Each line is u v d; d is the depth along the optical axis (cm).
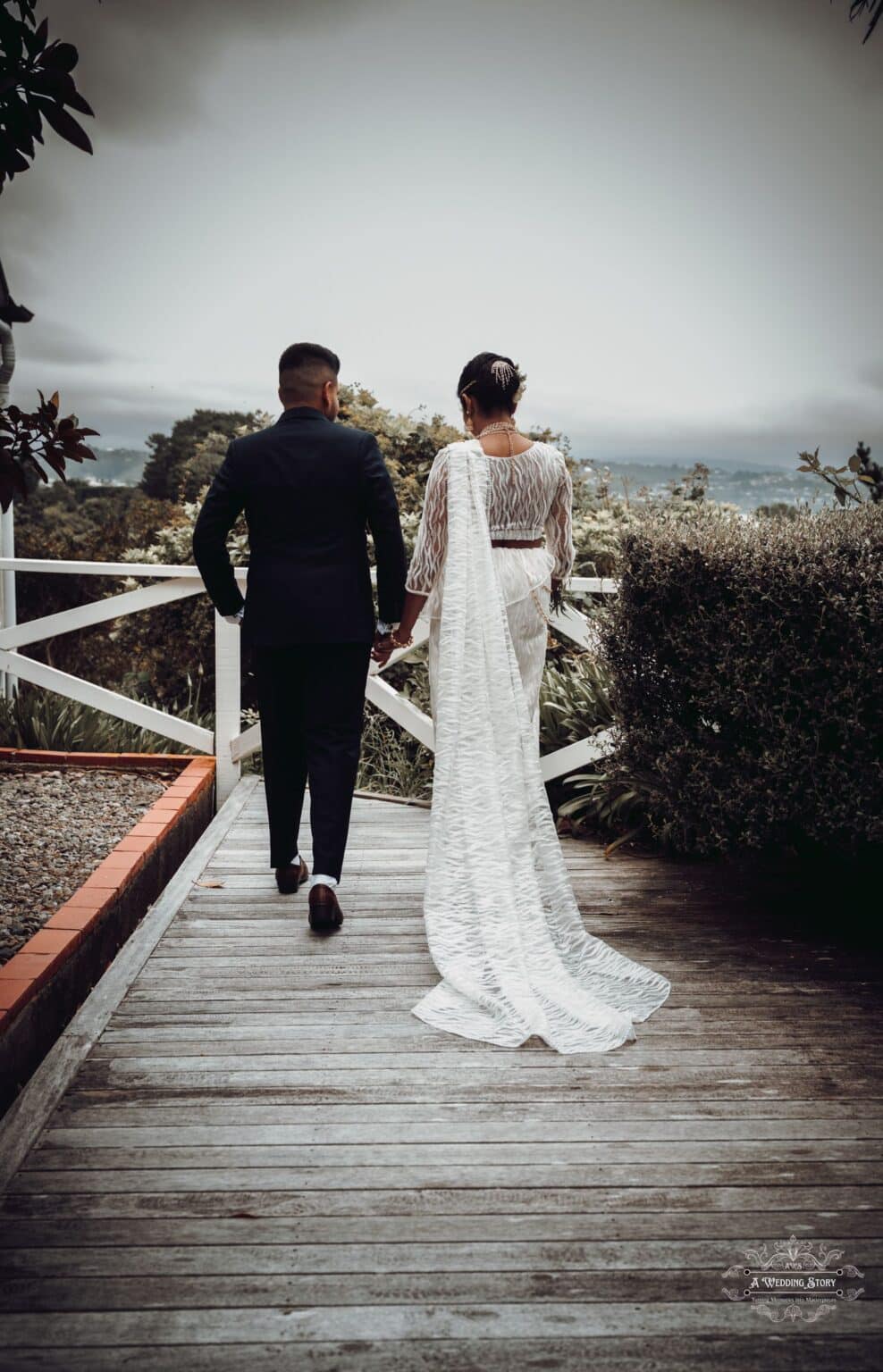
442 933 278
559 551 319
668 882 352
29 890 351
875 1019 248
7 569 473
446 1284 156
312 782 301
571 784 432
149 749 538
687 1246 165
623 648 329
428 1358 142
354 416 696
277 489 289
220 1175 182
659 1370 140
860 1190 180
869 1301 153
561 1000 251
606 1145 193
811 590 280
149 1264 159
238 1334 145
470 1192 178
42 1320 147
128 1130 196
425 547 304
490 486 293
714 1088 214
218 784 491
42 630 490
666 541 310
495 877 279
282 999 255
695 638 304
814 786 288
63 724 532
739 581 291
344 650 295
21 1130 195
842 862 321
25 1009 244
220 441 1229
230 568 305
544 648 312
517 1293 154
